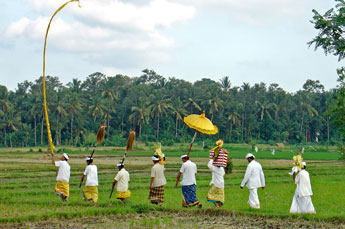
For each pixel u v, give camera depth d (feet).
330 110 68.18
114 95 398.83
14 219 43.06
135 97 405.18
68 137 378.12
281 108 428.56
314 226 42.57
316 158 194.39
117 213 47.47
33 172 103.35
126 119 407.23
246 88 445.37
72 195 63.72
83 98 407.23
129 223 42.88
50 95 380.58
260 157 192.44
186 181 50.83
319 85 499.51
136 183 81.05
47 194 64.13
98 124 386.52
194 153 224.33
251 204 50.96
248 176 50.85
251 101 436.35
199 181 84.74
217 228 41.01
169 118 407.64
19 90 428.97
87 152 222.89
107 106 381.40
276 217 46.26
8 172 101.60
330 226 42.65
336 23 62.44
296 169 49.44
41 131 366.63
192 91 410.93
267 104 425.69
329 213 49.08
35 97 362.94
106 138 378.53
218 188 51.26
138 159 171.12
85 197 54.54
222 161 51.16
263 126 420.77
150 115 402.11
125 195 54.29
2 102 361.10
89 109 378.53
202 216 46.60
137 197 61.05
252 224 42.98
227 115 422.00
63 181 55.36
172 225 42.01
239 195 64.59
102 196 62.54
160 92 385.50
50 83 454.40
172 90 445.78
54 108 369.71
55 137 370.53
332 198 62.08
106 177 94.32
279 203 57.06
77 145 363.97
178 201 57.88
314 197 62.85
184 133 400.26
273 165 146.61
